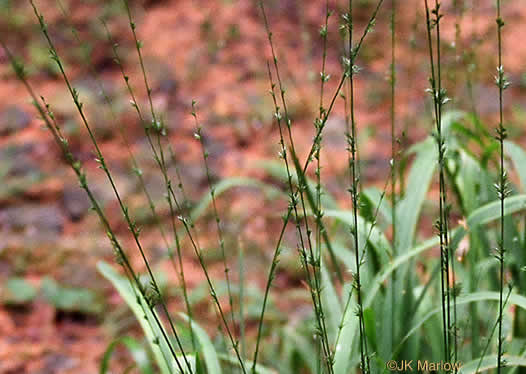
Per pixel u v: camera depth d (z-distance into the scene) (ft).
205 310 9.78
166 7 19.40
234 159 14.05
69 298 10.34
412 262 5.85
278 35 17.90
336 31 17.70
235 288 9.32
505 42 17.40
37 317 10.08
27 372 9.09
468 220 5.41
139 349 5.77
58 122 14.76
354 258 5.90
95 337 9.87
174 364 4.89
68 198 12.69
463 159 6.41
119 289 5.41
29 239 11.59
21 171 13.32
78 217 12.29
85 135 14.47
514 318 5.84
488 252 6.30
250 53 17.34
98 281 10.74
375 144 14.15
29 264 11.08
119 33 18.19
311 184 7.19
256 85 16.26
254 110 14.48
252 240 11.62
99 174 13.41
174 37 18.13
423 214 11.24
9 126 14.64
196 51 17.51
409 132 14.02
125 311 10.25
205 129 14.97
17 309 10.20
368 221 5.71
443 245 3.99
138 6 19.33
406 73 15.84
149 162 13.80
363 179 12.98
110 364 9.26
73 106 15.17
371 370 5.17
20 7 18.43
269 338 8.84
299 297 10.28
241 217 12.20
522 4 19.42
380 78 15.99
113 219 12.24
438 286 6.23
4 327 9.84
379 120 14.88
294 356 7.76
